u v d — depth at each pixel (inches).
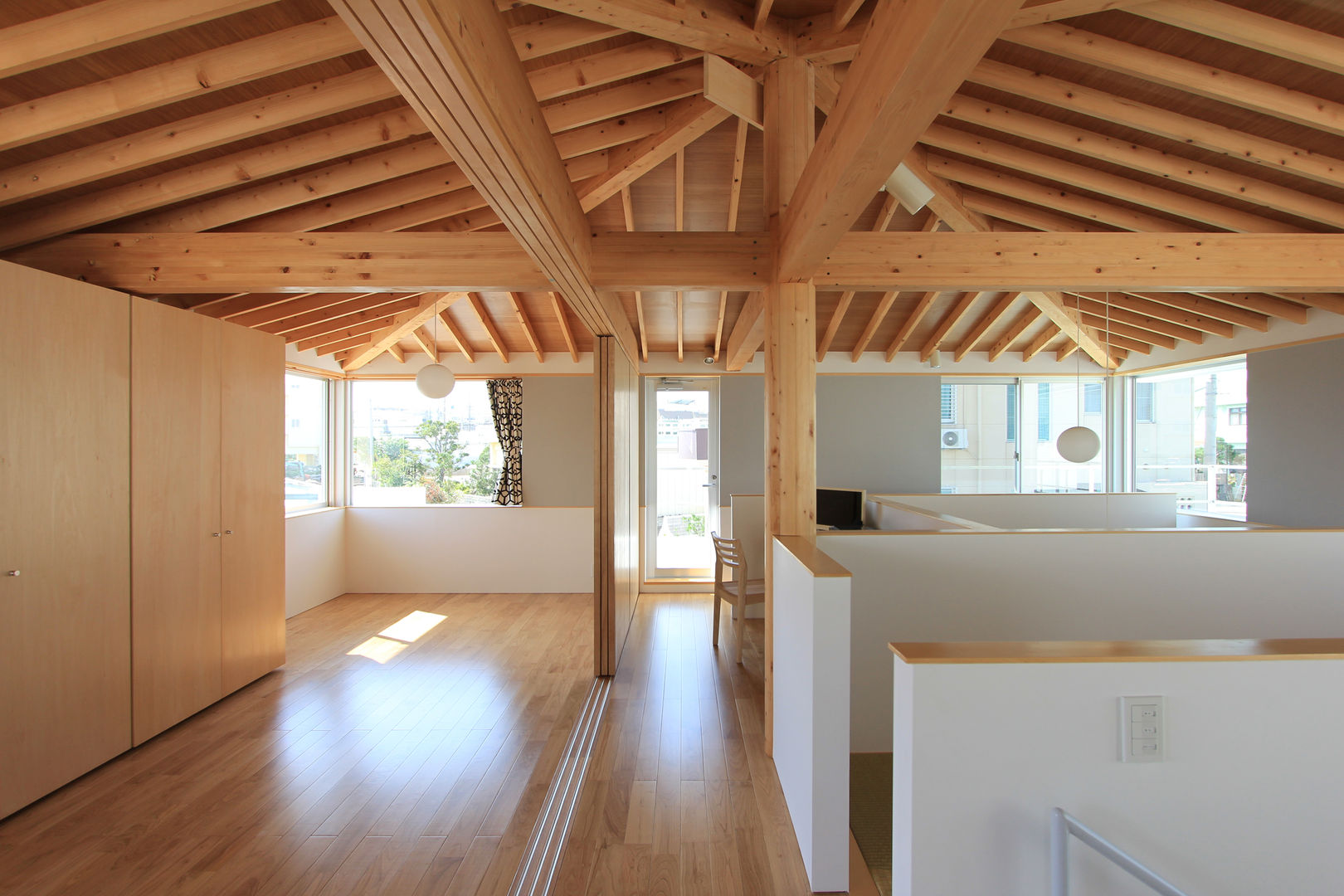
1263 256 128.6
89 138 109.3
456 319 256.8
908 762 57.4
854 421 289.1
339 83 109.0
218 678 154.2
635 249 127.6
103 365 123.0
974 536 131.0
